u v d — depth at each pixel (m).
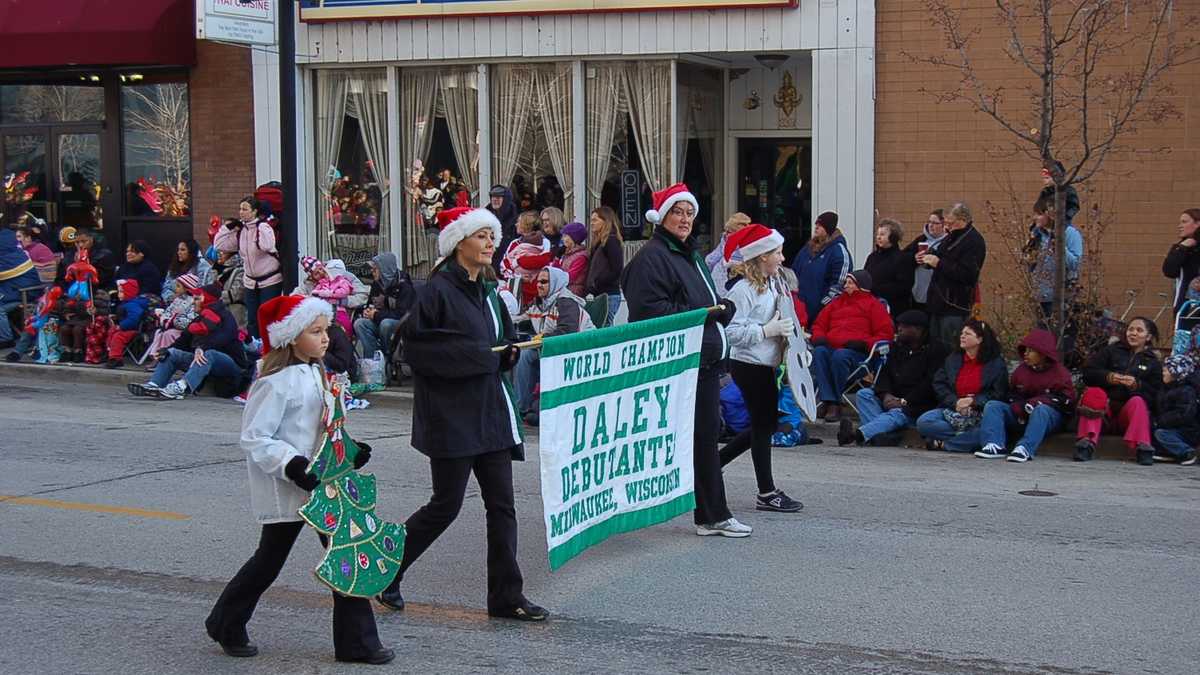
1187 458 10.98
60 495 9.59
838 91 14.88
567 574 7.51
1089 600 7.00
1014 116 14.27
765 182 16.67
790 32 14.98
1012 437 11.66
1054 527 8.64
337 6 16.72
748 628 6.57
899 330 12.06
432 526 6.54
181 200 18.58
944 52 14.47
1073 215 12.56
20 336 17.28
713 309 7.95
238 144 17.81
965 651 6.22
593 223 13.19
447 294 6.34
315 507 5.69
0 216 19.31
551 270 12.84
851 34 14.75
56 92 19.16
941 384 11.73
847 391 12.50
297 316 5.68
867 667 6.01
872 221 14.92
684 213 7.86
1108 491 9.85
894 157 14.80
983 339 11.49
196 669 6.05
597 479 7.22
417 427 6.47
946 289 12.38
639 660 6.12
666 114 15.74
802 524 8.68
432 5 16.30
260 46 16.36
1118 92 13.29
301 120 17.23
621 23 15.64
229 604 6.11
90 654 6.28
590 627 6.60
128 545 8.26
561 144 16.27
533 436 12.41
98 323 16.31
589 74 16.05
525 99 16.39
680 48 15.42
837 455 11.41
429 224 17.00
